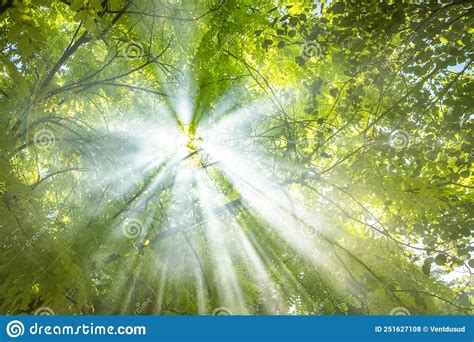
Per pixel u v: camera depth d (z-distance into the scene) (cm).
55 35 477
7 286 310
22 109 425
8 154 365
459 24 520
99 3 280
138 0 498
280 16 568
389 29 527
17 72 263
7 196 322
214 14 518
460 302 542
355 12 527
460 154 572
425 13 523
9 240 318
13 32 255
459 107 548
